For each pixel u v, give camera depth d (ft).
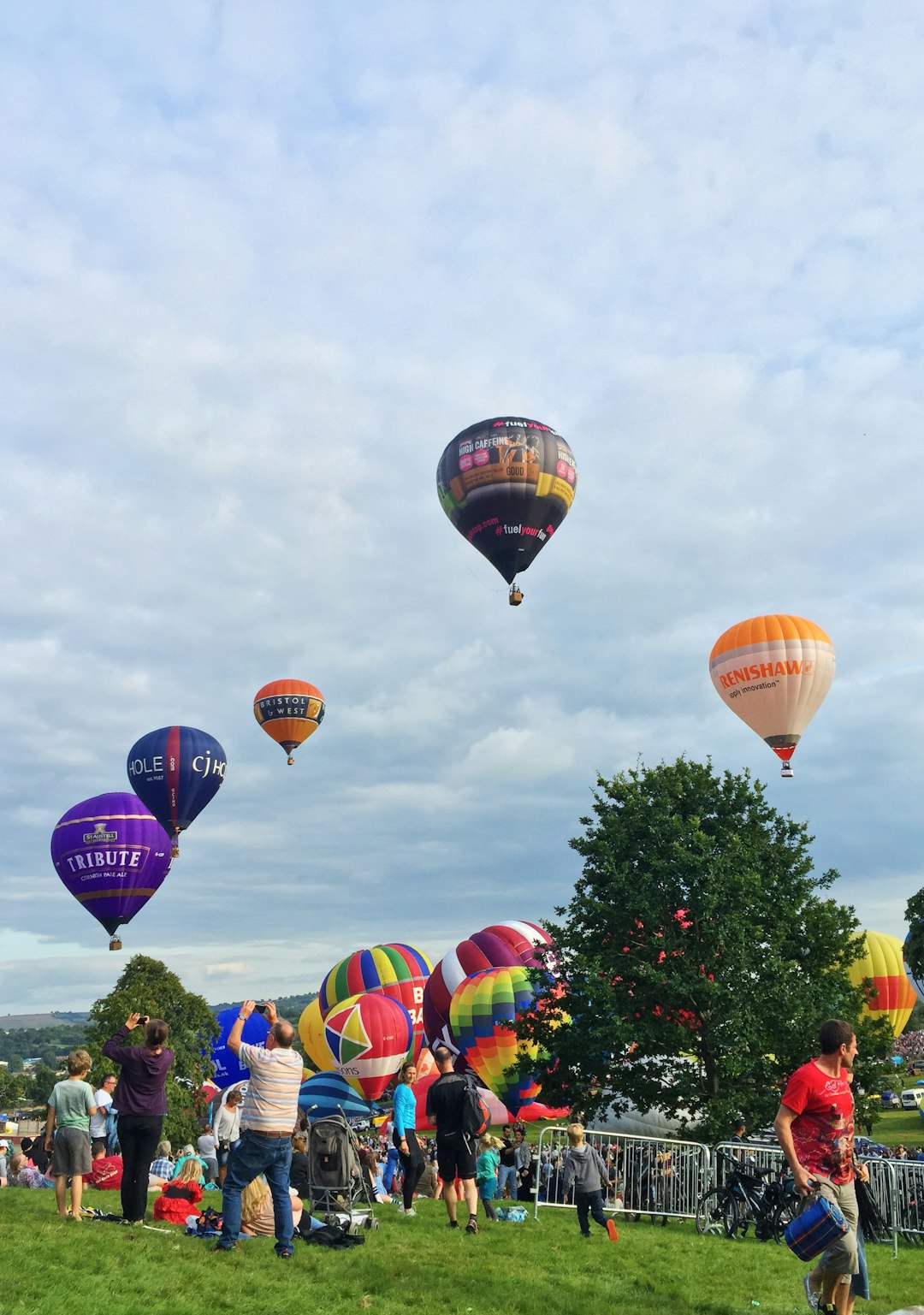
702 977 97.55
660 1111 100.58
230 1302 30.55
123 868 146.92
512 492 130.11
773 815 112.57
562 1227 54.29
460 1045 167.43
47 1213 41.06
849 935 108.58
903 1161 66.18
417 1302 33.37
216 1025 234.99
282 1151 37.35
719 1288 39.75
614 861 107.65
